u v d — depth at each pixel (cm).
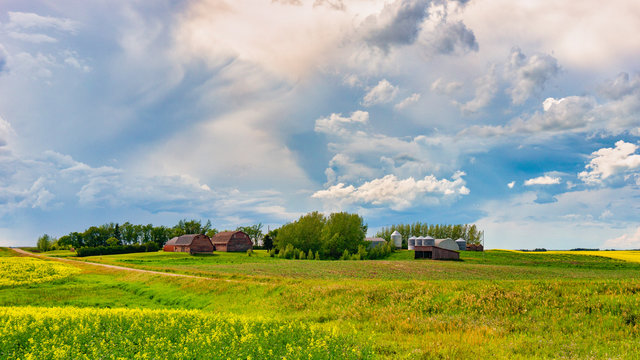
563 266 9100
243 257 11775
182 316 1950
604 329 1762
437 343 1557
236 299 3259
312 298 2869
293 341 1402
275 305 2891
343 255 11975
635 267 8869
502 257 11312
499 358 1377
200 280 4131
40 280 5022
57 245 18250
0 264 6250
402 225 17950
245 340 1383
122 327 1661
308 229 12875
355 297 2702
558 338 1645
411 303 2431
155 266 7244
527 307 2175
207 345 1342
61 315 1947
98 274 6078
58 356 1236
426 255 11275
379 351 1462
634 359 1323
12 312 2072
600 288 2400
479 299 2356
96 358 1228
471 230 17388
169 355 1236
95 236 19062
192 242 13112
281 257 12181
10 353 1328
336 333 1577
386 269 6612
